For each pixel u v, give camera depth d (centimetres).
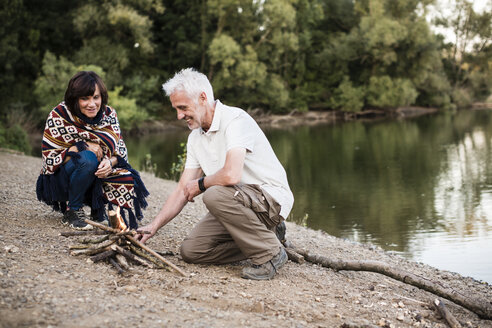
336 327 278
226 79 3338
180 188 364
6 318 227
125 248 340
